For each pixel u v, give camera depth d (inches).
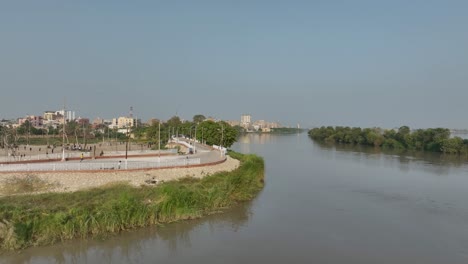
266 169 3614.7
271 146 7421.3
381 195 2436.0
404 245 1497.3
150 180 2076.8
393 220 1845.5
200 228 1638.8
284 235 1583.4
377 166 3996.1
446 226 1759.4
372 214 1951.3
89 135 6565.0
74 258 1289.4
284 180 2957.7
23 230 1306.6
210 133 4874.5
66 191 1815.9
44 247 1316.4
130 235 1491.1
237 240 1505.9
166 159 2787.9
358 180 3019.2
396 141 6855.3
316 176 3201.3
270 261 1311.5
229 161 2979.8
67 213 1438.2
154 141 5374.0
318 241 1520.7
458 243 1529.3
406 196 2413.9
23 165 2092.8
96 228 1448.1
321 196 2368.4
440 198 2363.4
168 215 1667.1
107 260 1282.0
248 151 5880.9
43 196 1694.1
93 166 2144.4
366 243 1510.8
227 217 1814.7
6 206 1483.8
